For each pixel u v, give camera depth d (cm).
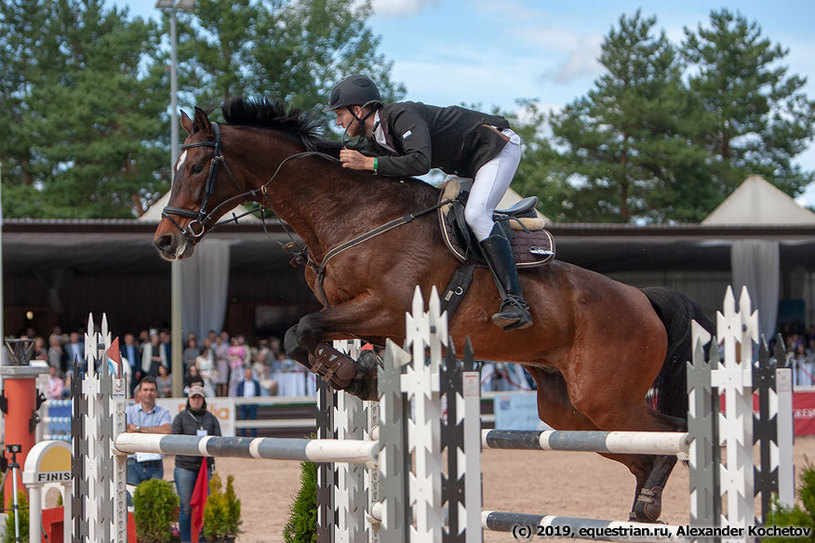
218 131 546
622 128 4122
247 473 1455
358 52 3741
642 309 580
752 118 4300
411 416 420
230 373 1817
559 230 1938
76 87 3569
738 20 4466
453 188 545
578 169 4003
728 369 393
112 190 3381
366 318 519
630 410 568
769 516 380
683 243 2019
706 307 2445
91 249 1856
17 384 791
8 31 3903
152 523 839
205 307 1877
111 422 549
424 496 377
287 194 548
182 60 3544
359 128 553
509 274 529
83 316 2370
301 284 2469
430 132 542
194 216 540
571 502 1095
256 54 3522
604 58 4381
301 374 1853
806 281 2455
